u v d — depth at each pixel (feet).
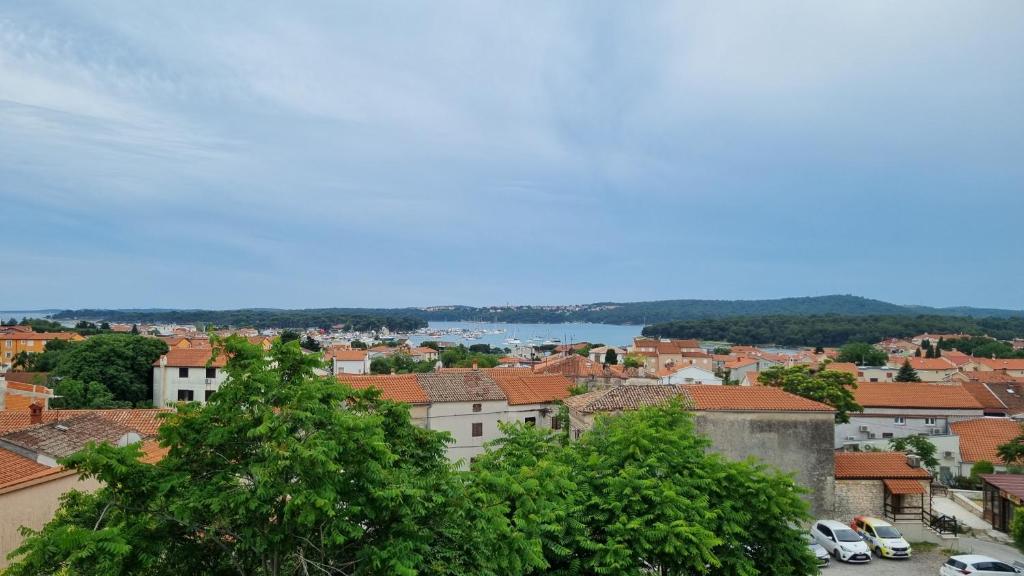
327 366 63.87
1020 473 151.94
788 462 133.18
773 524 76.23
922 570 113.80
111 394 260.62
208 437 47.65
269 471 44.04
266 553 48.88
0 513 67.97
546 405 205.16
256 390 49.16
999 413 261.85
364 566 47.65
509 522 57.41
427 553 49.57
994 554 121.39
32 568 39.78
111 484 45.65
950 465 191.62
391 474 50.01
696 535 65.98
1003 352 556.10
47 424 91.50
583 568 67.62
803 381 204.64
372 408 64.44
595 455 77.00
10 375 275.18
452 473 56.75
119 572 41.70
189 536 49.67
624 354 567.59
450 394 185.06
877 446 209.97
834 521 127.03
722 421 132.87
